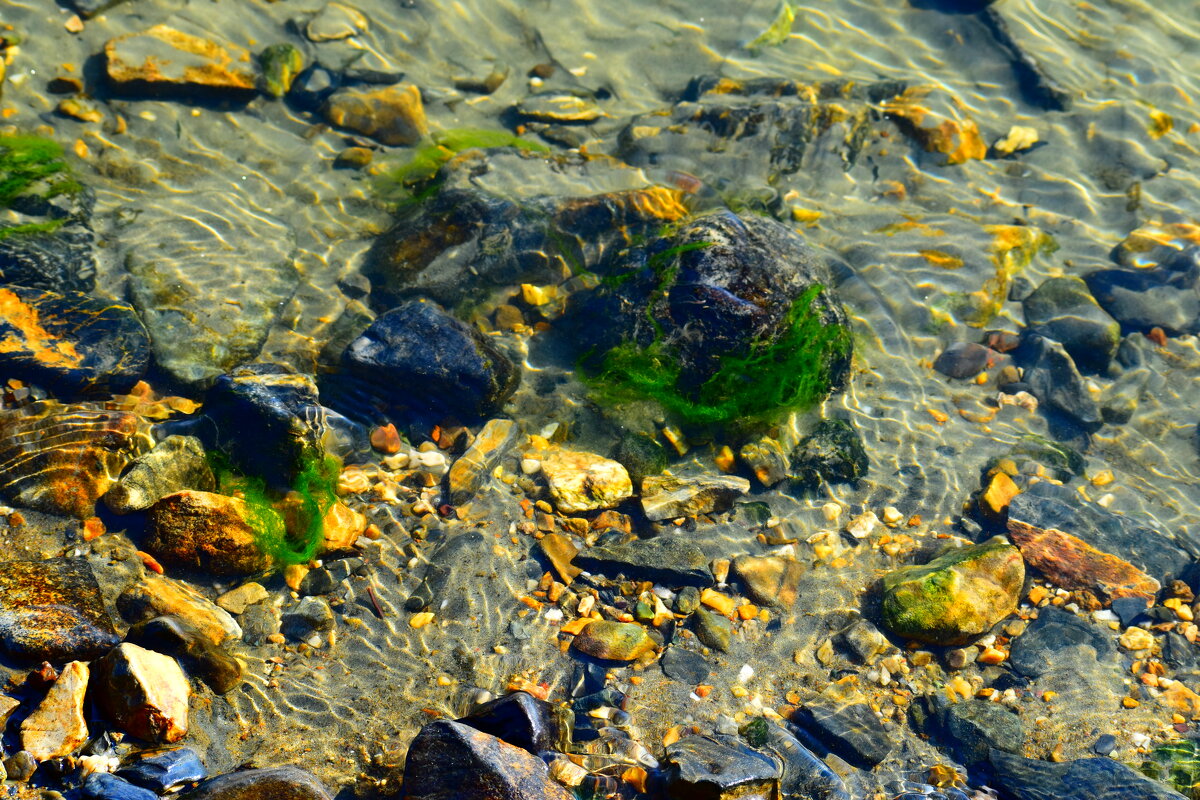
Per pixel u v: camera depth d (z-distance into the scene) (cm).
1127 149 384
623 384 351
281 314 355
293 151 371
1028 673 335
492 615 335
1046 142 384
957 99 388
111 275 353
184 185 364
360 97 375
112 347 345
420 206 367
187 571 333
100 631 326
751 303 350
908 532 345
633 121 380
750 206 372
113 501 335
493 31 389
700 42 392
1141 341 363
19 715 321
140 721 322
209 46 374
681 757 324
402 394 349
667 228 358
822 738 329
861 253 369
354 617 333
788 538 343
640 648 333
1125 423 357
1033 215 376
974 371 360
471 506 342
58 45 370
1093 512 346
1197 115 388
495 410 350
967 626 335
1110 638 338
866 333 362
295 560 335
